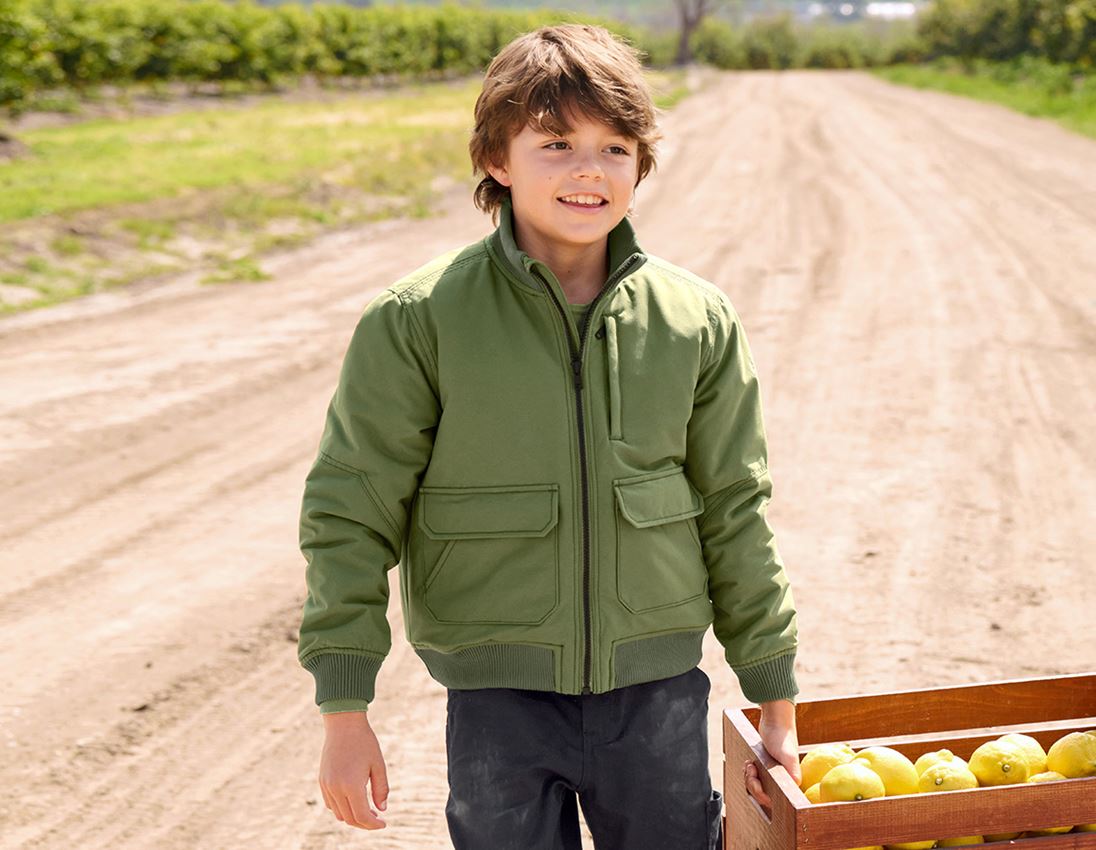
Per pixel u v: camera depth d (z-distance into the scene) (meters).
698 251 13.40
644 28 76.69
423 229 16.20
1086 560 4.97
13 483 6.43
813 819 1.81
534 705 1.93
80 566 5.29
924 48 66.56
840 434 6.88
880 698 2.22
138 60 33.12
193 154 21.08
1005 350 8.61
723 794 2.29
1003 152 22.05
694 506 2.02
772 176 19.94
